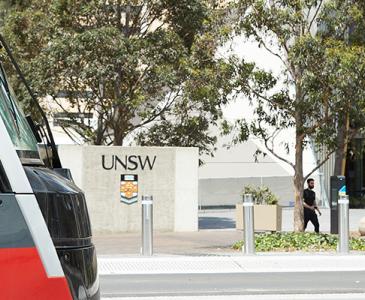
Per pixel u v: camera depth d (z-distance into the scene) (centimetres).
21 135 329
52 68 2103
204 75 1662
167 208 2105
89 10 2191
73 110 2678
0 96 316
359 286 1148
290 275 1266
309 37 1563
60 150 2038
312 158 3572
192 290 1105
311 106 1686
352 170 3831
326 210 3353
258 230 2011
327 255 1484
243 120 2041
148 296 1052
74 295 297
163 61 2180
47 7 2280
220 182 3522
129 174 2075
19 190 288
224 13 1766
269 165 3569
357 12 1645
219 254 1523
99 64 2078
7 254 281
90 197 2041
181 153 2117
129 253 1566
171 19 2295
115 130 2294
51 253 288
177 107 2172
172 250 1623
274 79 1720
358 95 1595
